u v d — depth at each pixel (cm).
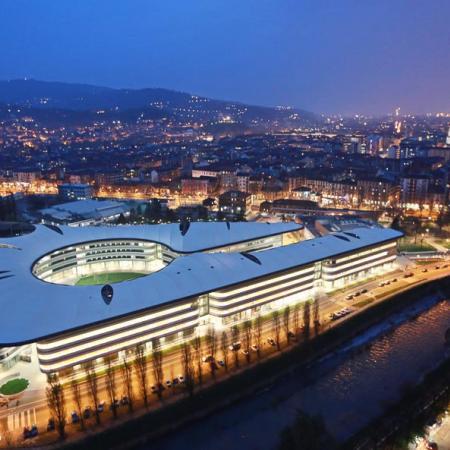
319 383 17425
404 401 15812
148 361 18112
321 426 14400
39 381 16850
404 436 13938
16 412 15200
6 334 16088
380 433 14288
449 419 14750
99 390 16325
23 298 18125
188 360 16900
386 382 17462
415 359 19062
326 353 19512
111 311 17512
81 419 14562
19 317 16925
